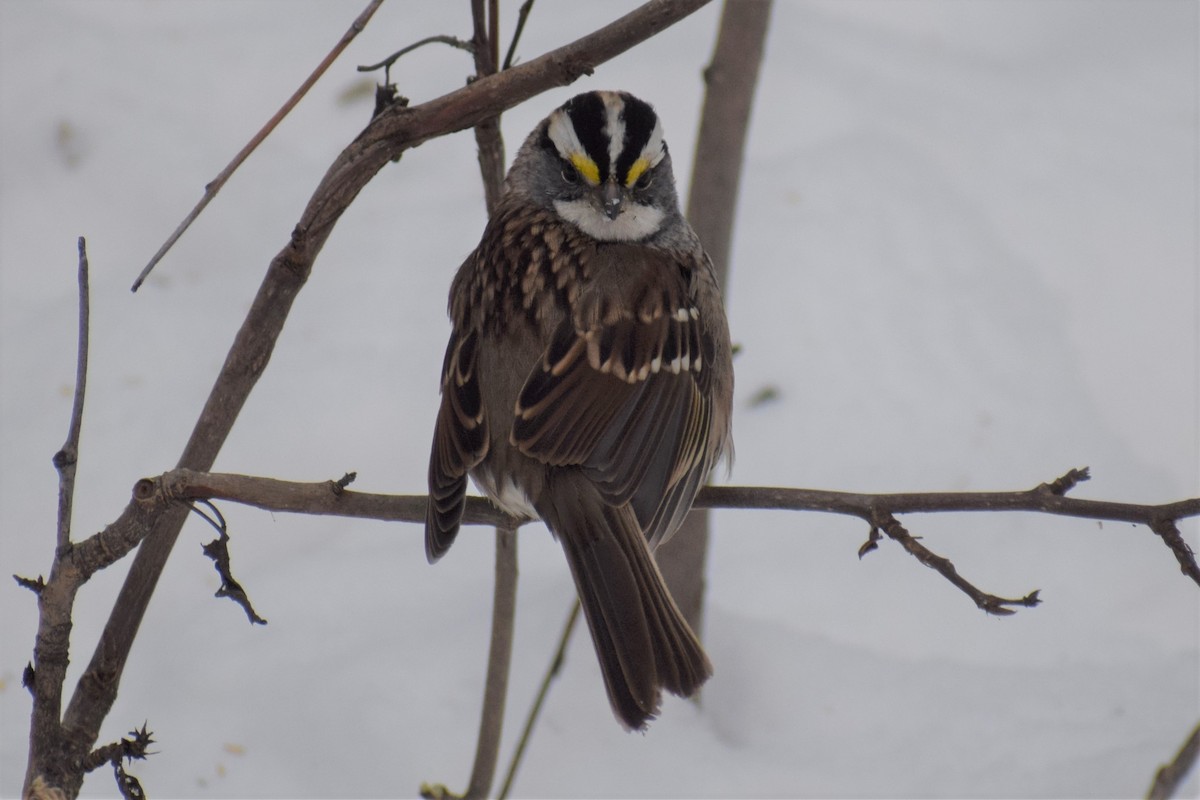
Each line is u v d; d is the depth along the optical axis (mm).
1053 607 10945
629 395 7793
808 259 13148
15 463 11312
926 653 10633
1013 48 15672
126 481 11227
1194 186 13945
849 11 15867
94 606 10492
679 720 10047
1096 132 14523
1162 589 11117
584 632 10492
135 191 13438
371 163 6586
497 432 7781
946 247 13344
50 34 14492
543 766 9617
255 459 11531
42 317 12469
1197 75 15281
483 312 8078
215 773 9398
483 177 8469
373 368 12234
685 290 8500
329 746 9641
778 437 12117
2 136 13734
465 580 10984
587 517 7430
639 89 14234
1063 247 13398
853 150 14055
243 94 14273
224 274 12977
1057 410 12312
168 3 15234
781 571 11234
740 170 10414
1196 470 11953
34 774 6055
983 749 9773
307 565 11023
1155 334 12828
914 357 12656
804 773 9672
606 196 8305
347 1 15281
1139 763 9508
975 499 6520
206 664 10195
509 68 7266
